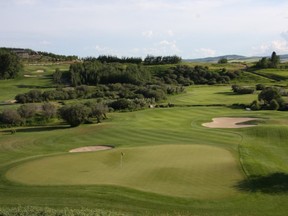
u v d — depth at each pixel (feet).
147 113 261.44
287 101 284.20
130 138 171.73
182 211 81.25
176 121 226.38
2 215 63.31
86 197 87.86
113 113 267.18
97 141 170.30
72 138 182.50
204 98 336.08
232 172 107.55
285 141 165.27
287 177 105.91
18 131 217.97
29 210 67.41
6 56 496.64
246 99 320.70
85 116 221.05
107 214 69.26
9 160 141.90
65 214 65.10
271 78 469.57
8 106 307.99
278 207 85.61
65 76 481.46
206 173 106.22
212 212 81.56
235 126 205.77
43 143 174.70
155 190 93.25
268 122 207.21
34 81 471.21
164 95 331.98
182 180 100.63
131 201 85.97
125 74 443.73
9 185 98.63
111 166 113.50
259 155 132.16
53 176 105.19
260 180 102.12
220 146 142.51
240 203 87.15
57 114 246.06
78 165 115.34
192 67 514.68
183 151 130.31
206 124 215.72
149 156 123.34
